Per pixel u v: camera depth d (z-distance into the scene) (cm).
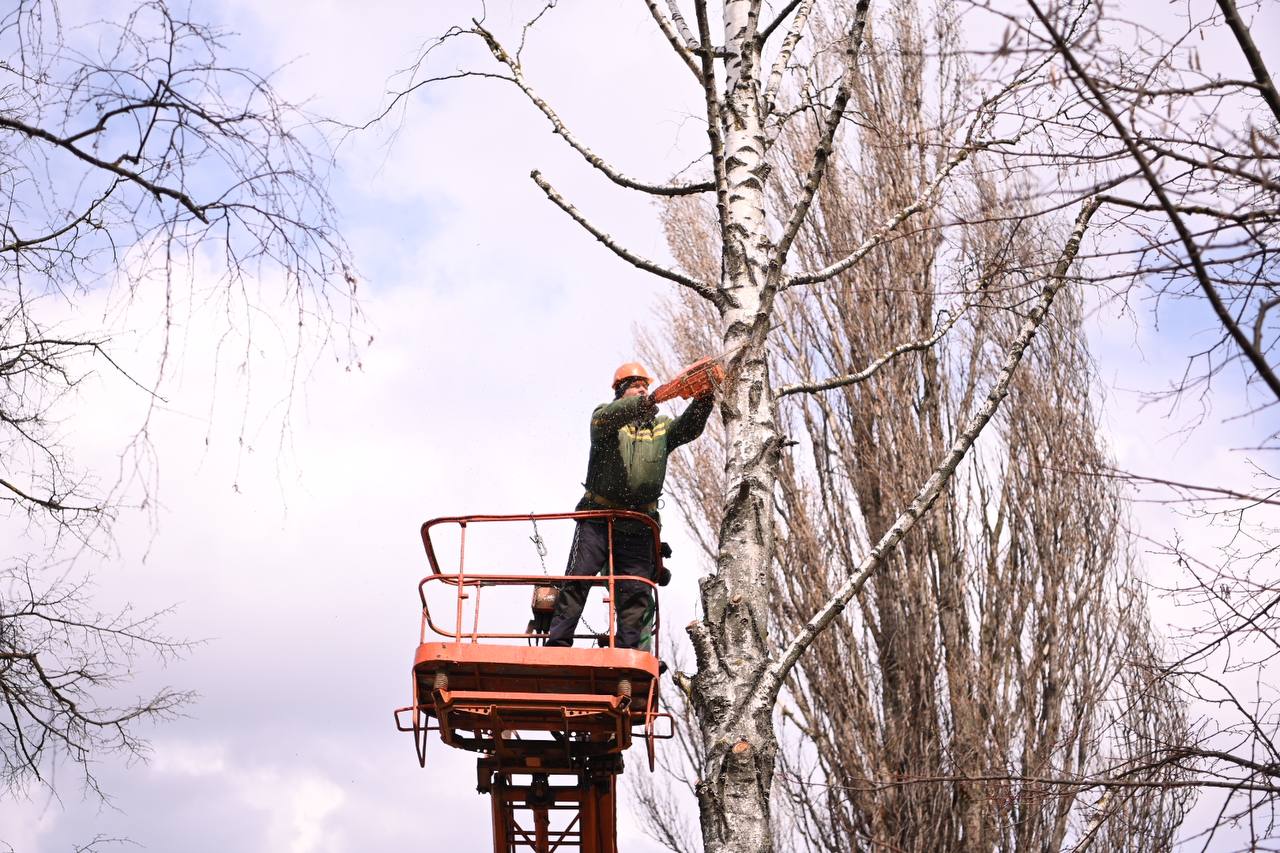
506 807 1034
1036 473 1495
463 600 859
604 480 901
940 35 1161
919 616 1489
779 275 776
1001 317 1548
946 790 1390
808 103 887
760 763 698
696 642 728
